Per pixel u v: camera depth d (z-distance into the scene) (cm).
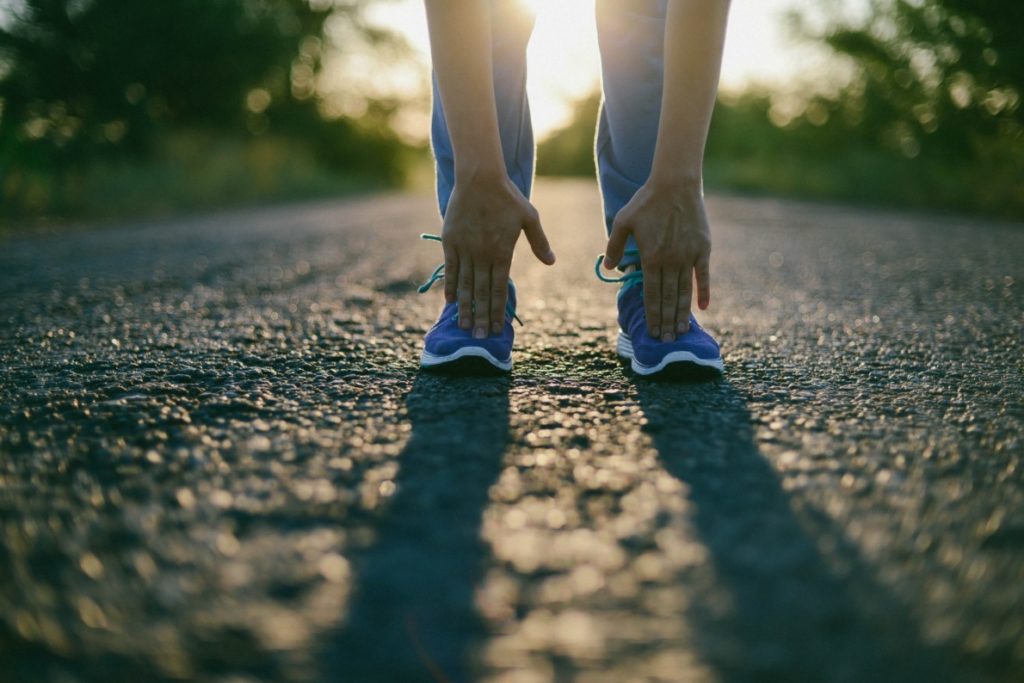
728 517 83
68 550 75
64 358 157
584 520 81
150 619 64
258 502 86
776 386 139
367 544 76
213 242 432
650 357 142
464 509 84
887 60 960
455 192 137
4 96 891
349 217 673
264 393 130
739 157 1588
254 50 1248
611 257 142
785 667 58
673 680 57
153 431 110
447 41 129
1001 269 326
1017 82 738
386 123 1872
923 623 63
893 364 159
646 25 143
